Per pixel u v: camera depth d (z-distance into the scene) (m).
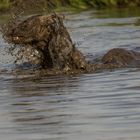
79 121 25.69
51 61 38.94
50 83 34.22
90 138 23.30
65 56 38.00
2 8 63.66
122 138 23.05
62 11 69.56
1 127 25.45
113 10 71.69
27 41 38.94
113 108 27.59
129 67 38.38
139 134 23.41
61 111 27.47
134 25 58.84
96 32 55.50
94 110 27.42
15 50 43.25
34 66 39.69
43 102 29.45
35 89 32.69
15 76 37.12
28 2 41.91
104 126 24.83
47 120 26.06
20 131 24.69
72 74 36.75
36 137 23.72
